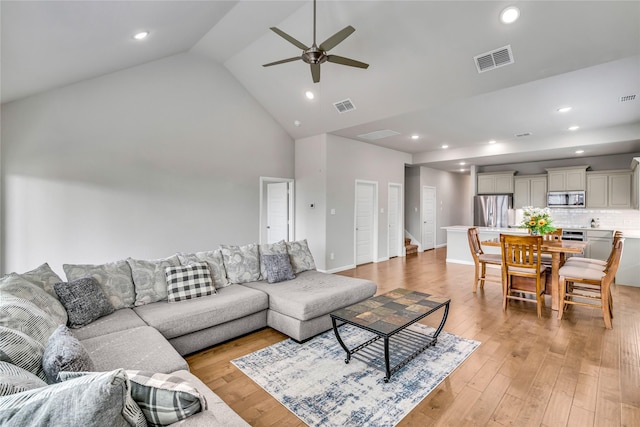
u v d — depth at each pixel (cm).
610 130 548
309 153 632
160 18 314
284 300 305
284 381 234
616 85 391
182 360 193
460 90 408
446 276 574
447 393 218
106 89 432
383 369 248
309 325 300
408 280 543
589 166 702
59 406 86
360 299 346
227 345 293
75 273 263
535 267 369
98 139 427
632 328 326
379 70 412
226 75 551
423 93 430
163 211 485
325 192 604
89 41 299
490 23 314
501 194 810
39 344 143
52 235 399
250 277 365
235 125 567
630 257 491
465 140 652
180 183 502
